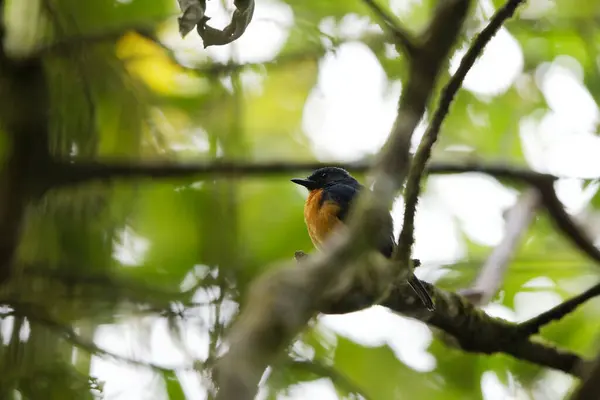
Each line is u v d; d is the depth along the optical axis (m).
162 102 9.77
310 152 12.02
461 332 7.53
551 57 11.59
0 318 7.32
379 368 9.98
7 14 8.18
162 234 9.90
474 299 8.03
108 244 8.49
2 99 7.69
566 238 10.19
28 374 7.18
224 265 7.59
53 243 8.26
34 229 8.19
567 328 10.65
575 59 11.59
